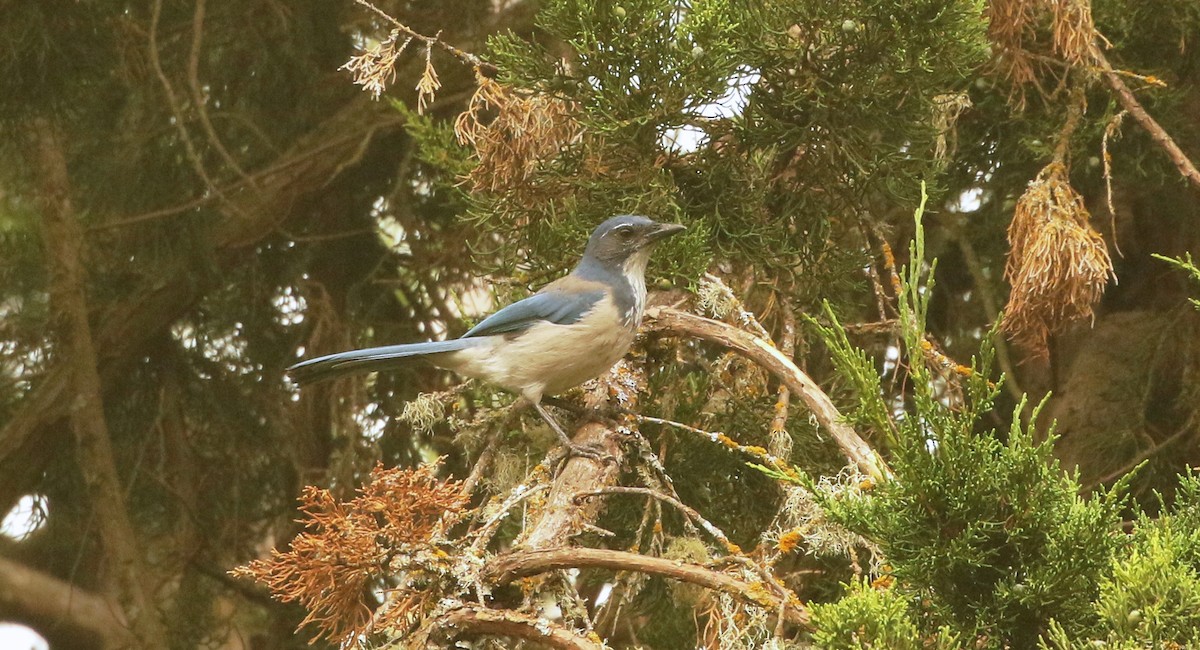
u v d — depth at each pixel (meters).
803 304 10.52
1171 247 12.98
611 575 10.81
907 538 5.93
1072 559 5.67
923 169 10.10
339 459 14.02
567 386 10.25
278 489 14.70
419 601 7.09
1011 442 5.88
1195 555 5.90
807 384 8.95
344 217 14.73
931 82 9.63
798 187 10.40
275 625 14.50
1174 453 11.83
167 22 14.06
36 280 15.17
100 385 14.17
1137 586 5.43
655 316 10.08
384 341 14.46
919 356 5.97
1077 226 9.71
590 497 8.62
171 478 14.62
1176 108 11.80
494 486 10.30
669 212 10.27
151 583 13.59
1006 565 5.88
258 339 14.62
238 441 14.70
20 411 14.15
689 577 6.94
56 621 15.69
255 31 14.09
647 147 9.96
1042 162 11.73
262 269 14.67
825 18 9.44
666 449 10.37
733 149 10.25
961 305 13.75
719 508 10.64
